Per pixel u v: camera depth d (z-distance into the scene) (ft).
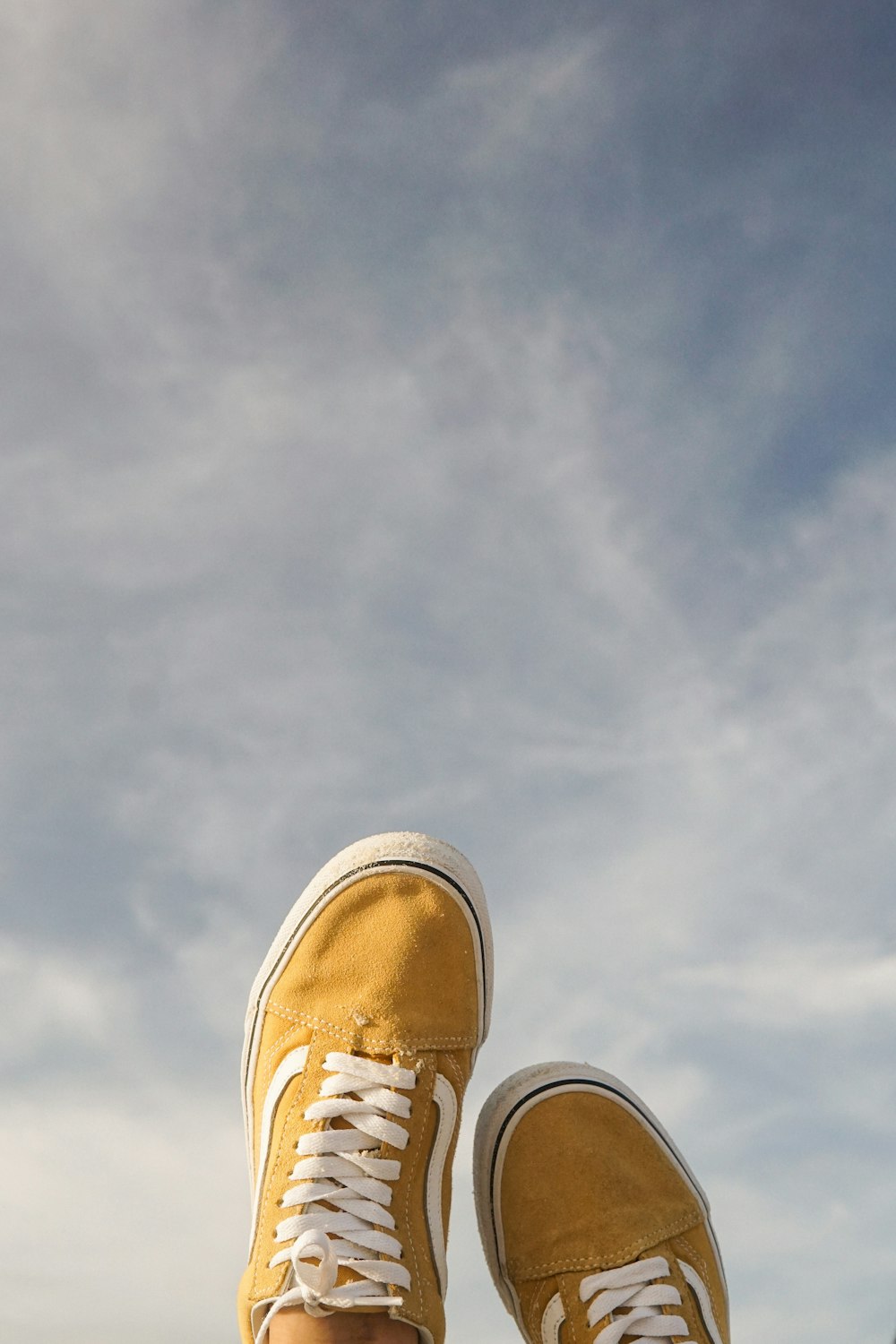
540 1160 2.13
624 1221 2.09
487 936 2.25
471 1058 2.13
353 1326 1.78
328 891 2.22
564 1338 2.04
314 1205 1.94
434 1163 2.02
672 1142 2.23
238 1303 1.89
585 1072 2.22
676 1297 2.03
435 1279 1.93
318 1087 2.05
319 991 2.14
